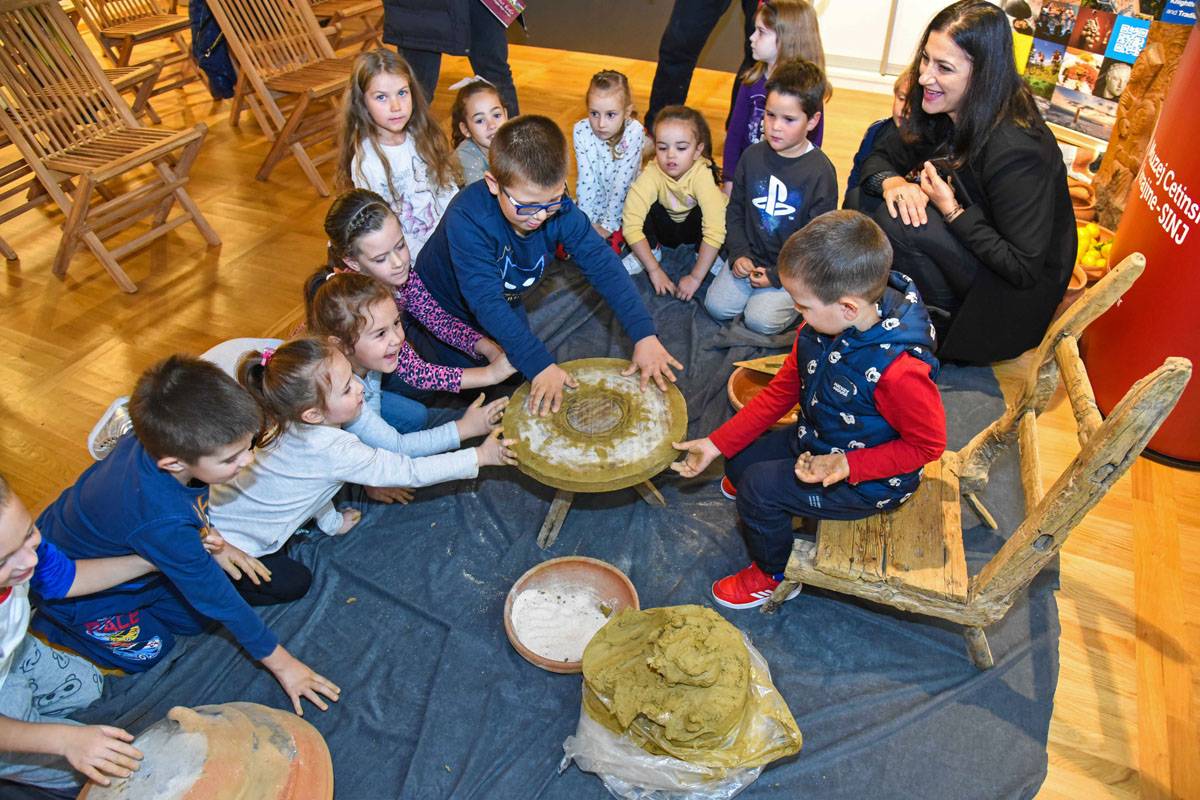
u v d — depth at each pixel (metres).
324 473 1.70
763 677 1.53
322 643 1.79
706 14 3.42
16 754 1.41
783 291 2.53
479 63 3.61
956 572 1.59
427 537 2.03
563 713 1.62
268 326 2.83
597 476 1.70
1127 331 2.21
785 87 2.27
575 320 2.76
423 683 1.71
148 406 1.32
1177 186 2.00
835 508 1.65
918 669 1.72
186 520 1.44
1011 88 2.10
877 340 1.47
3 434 2.39
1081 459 1.33
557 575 1.82
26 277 3.17
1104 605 1.87
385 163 2.50
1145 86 2.73
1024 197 2.13
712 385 2.44
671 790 1.46
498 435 1.91
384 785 1.53
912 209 2.31
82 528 1.50
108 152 3.05
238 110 4.23
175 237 3.39
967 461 1.89
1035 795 1.51
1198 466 2.19
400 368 2.07
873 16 4.16
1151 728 1.63
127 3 4.36
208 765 1.31
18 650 1.50
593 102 2.65
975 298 2.33
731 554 1.97
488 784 1.51
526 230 1.86
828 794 1.50
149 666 1.75
